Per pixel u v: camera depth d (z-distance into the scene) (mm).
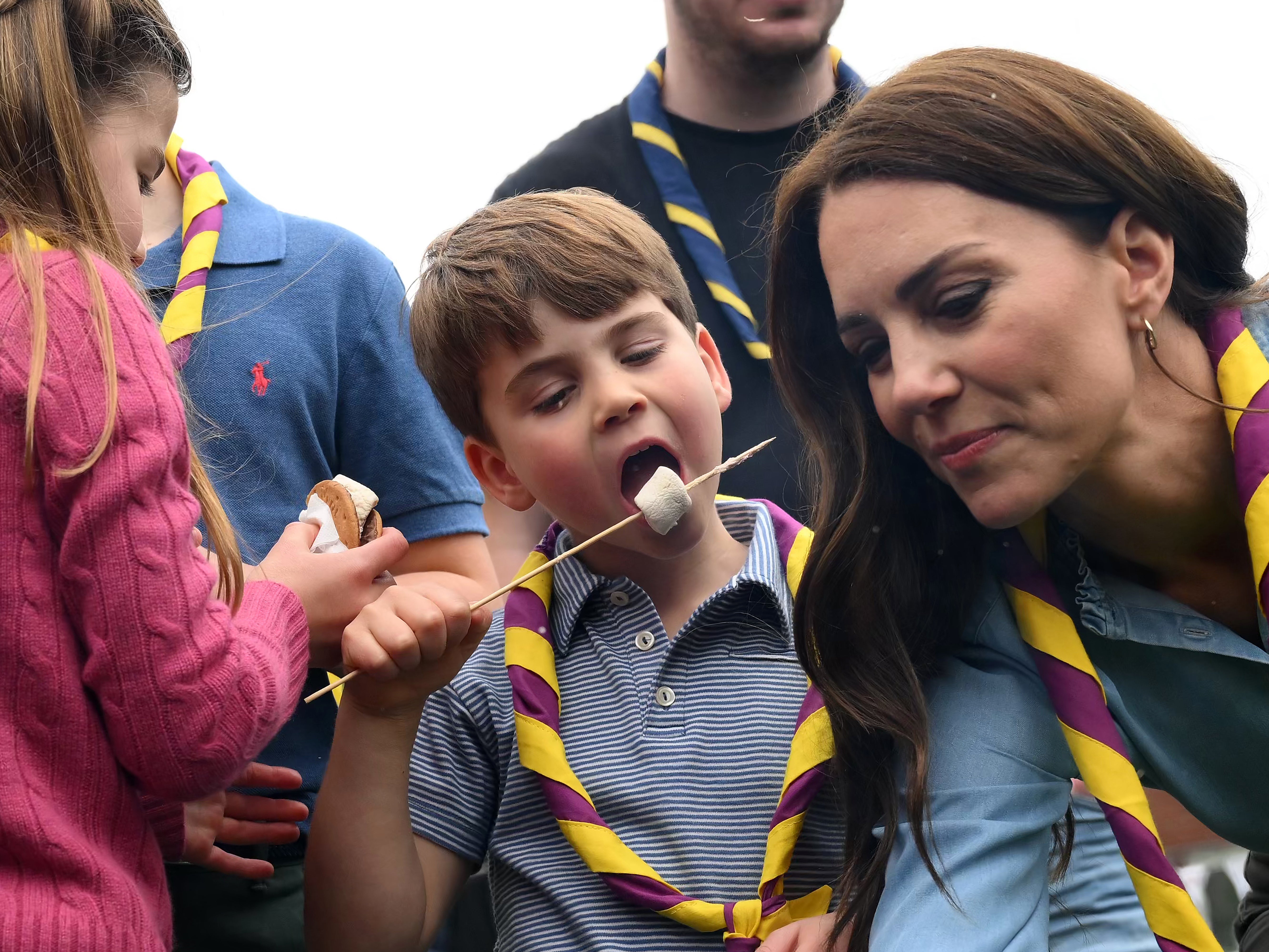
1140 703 2215
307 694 2582
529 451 2373
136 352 1801
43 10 2012
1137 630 2146
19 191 1939
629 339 2359
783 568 2463
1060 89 1979
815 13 3277
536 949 2256
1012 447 1920
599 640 2439
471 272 2412
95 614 1698
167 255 2711
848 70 3508
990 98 1945
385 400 2752
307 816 2365
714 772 2277
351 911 2207
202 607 1765
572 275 2344
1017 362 1879
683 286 2557
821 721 2254
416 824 2389
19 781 1661
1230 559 2170
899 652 2166
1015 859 2068
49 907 1627
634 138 3428
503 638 2561
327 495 2395
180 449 1813
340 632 2240
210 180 2775
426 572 2740
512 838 2369
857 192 1970
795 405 2262
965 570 2238
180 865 2383
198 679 1729
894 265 1925
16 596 1704
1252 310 2088
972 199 1904
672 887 2193
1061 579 2254
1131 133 1976
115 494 1704
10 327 1753
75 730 1714
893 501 2213
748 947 2109
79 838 1679
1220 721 2170
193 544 1887
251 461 2561
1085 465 1947
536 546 2986
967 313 1904
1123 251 1953
